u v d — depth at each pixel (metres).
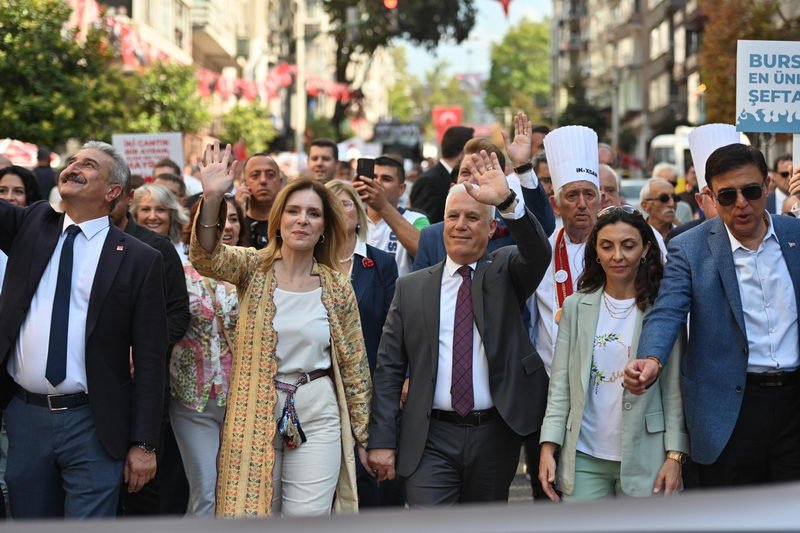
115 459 5.41
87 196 5.45
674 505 1.88
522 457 9.97
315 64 70.00
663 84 70.25
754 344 5.30
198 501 6.89
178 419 6.89
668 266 5.50
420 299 5.75
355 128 57.56
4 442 8.12
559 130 6.72
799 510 1.83
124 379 5.50
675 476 5.39
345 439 5.66
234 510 5.39
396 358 5.81
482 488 5.67
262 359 5.55
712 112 31.16
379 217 8.59
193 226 5.50
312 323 5.62
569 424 5.56
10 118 17.98
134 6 30.23
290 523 1.84
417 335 5.71
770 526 1.79
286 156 25.81
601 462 5.53
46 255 5.43
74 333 5.38
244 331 5.60
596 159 6.74
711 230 5.47
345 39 48.31
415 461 5.63
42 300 5.40
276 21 61.72
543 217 6.93
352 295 5.83
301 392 5.59
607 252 5.52
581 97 61.16
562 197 6.69
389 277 7.16
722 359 5.31
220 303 6.86
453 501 5.68
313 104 54.16
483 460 5.62
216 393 6.84
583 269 6.25
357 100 49.50
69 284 5.40
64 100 18.31
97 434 5.36
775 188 12.28
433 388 5.64
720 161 5.28
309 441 5.57
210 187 5.41
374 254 7.18
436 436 5.66
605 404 5.52
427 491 5.62
